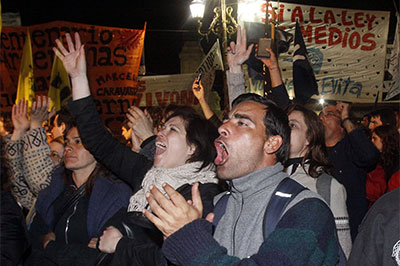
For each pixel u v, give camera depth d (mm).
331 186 2887
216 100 7895
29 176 3402
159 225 1652
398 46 5469
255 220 1772
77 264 2684
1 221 2057
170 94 8945
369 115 5273
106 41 7594
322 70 6395
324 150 3059
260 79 5473
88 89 2881
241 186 1871
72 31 7477
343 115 3926
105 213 2930
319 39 6422
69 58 2875
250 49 3352
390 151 4266
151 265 2090
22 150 3504
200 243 1582
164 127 2748
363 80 6391
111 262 2387
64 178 3223
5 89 7055
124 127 4340
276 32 5688
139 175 2922
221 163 1954
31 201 3570
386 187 4320
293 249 1547
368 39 6445
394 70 5574
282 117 1946
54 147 3934
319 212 1664
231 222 1886
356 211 3631
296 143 3010
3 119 4473
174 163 2664
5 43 7418
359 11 6469
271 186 1828
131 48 7660
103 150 2912
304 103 4621
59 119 3539
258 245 1719
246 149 1873
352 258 1830
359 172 3682
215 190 2473
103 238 2482
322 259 1604
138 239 2395
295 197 1730
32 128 3537
